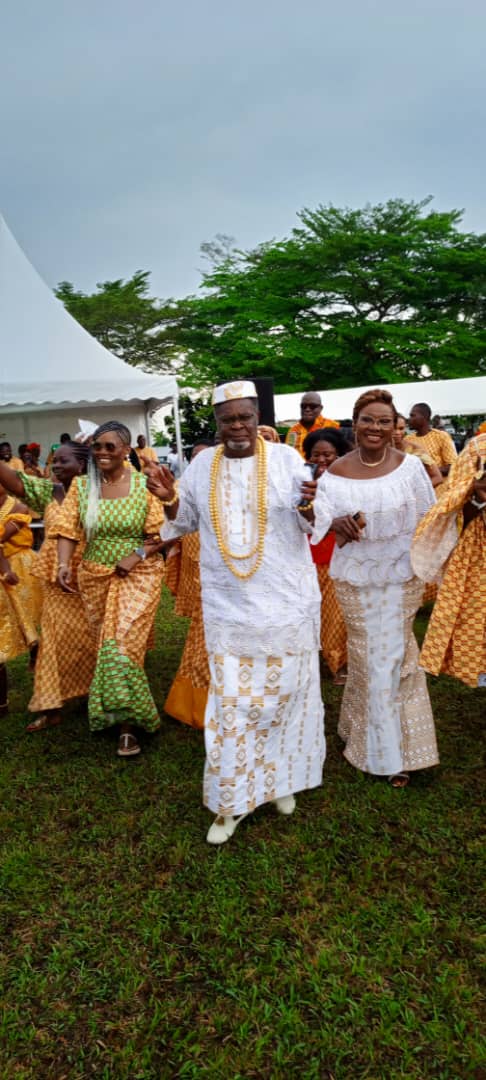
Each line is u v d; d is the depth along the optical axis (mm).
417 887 2885
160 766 3979
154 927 2699
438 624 3428
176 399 13406
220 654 3172
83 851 3227
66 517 4129
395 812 3396
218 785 3162
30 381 12281
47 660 4438
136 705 4043
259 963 2520
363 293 26781
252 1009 2312
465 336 26203
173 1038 2240
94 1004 2389
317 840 3221
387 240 26672
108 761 4102
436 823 3303
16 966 2566
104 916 2785
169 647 6289
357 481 3512
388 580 3533
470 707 4652
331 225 28219
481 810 3402
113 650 3969
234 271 29938
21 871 3094
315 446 4805
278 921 2727
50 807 3621
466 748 4055
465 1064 2107
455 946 2557
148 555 4090
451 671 3512
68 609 4477
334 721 4535
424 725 3656
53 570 4371
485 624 3391
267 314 27188
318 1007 2330
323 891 2885
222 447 3264
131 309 30609
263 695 3176
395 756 3584
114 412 16562
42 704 4410
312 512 3109
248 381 3145
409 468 3514
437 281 26938
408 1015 2270
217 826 3258
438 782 3680
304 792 3646
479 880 2898
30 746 4359
